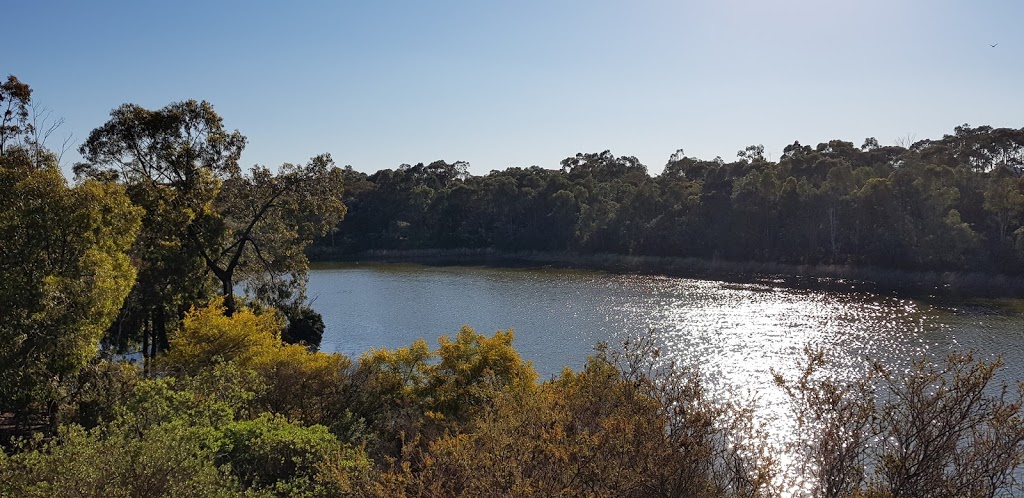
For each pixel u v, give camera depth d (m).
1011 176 70.94
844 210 68.75
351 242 103.94
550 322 40.59
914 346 31.16
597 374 8.86
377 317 44.56
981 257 57.78
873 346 31.45
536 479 6.26
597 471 6.34
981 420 6.74
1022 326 35.84
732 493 7.42
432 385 15.75
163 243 23.25
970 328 35.53
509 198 102.88
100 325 14.55
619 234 88.00
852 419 7.30
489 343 16.00
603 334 36.34
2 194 12.97
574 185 104.69
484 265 83.69
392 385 15.76
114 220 15.29
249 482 9.74
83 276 13.78
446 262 89.38
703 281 62.38
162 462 7.42
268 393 14.47
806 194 70.75
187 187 25.72
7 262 12.73
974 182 67.62
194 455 8.55
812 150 101.06
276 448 10.19
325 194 29.22
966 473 6.70
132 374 15.82
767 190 73.69
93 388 15.17
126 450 7.48
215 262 27.11
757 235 74.62
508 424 7.44
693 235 80.69
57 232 13.30
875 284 57.47
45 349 13.01
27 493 6.81
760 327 37.38
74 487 6.84
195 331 17.77
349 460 8.67
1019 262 55.69
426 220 108.44
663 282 61.97
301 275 30.59
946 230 59.88
